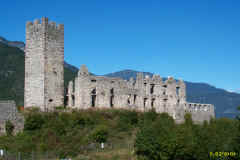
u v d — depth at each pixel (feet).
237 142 215.31
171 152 213.66
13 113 233.96
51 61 271.08
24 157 197.36
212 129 253.85
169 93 347.15
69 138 230.07
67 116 255.70
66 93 292.81
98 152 220.84
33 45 272.10
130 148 230.89
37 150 209.46
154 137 219.82
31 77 271.08
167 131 223.10
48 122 244.01
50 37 271.69
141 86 321.73
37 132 232.32
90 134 238.89
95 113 272.72
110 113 280.51
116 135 250.57
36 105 266.77
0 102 228.63
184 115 348.18
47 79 266.98
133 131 264.72
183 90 362.94
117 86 302.04
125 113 284.20
